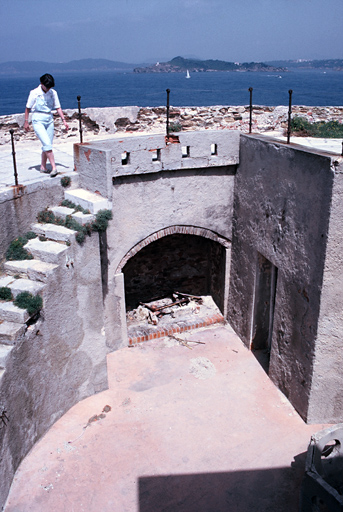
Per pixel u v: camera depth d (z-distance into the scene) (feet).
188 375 28.43
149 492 20.36
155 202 28.91
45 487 20.20
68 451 22.18
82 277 23.82
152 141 26.96
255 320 30.35
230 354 30.68
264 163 26.30
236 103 218.79
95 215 23.63
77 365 24.85
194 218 30.73
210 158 29.04
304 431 23.97
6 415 18.76
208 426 24.21
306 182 21.97
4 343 19.07
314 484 17.65
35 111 24.86
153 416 24.88
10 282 21.24
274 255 25.98
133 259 35.86
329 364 23.32
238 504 19.94
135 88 472.85
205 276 38.55
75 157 26.04
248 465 21.85
